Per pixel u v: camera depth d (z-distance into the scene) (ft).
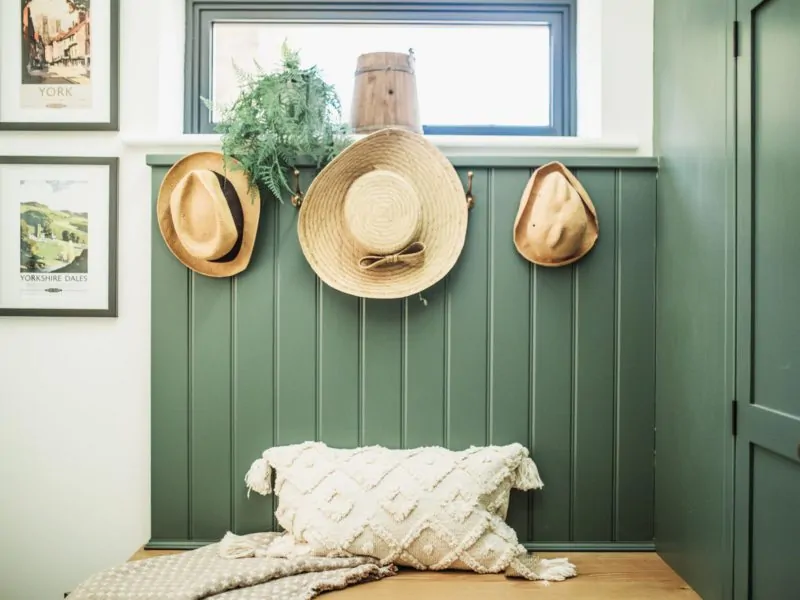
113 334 5.28
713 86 4.15
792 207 3.30
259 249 5.10
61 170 5.24
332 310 5.11
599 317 5.17
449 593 4.26
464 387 5.14
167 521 5.14
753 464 3.68
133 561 4.51
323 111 4.98
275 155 4.83
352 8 5.94
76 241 5.25
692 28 4.49
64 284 5.25
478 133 5.98
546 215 4.85
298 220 4.94
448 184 5.01
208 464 5.14
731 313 3.91
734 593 3.83
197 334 5.13
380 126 5.14
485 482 4.73
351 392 5.13
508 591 4.31
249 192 4.97
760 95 3.62
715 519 4.08
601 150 5.31
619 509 5.17
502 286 5.14
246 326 5.11
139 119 5.31
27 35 5.28
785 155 3.37
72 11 5.28
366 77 5.22
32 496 5.30
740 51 3.81
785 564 3.35
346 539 4.54
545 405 5.15
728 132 3.95
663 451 4.99
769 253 3.52
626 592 4.33
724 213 4.00
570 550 5.11
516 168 5.14
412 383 5.13
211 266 5.05
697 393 4.38
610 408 5.17
